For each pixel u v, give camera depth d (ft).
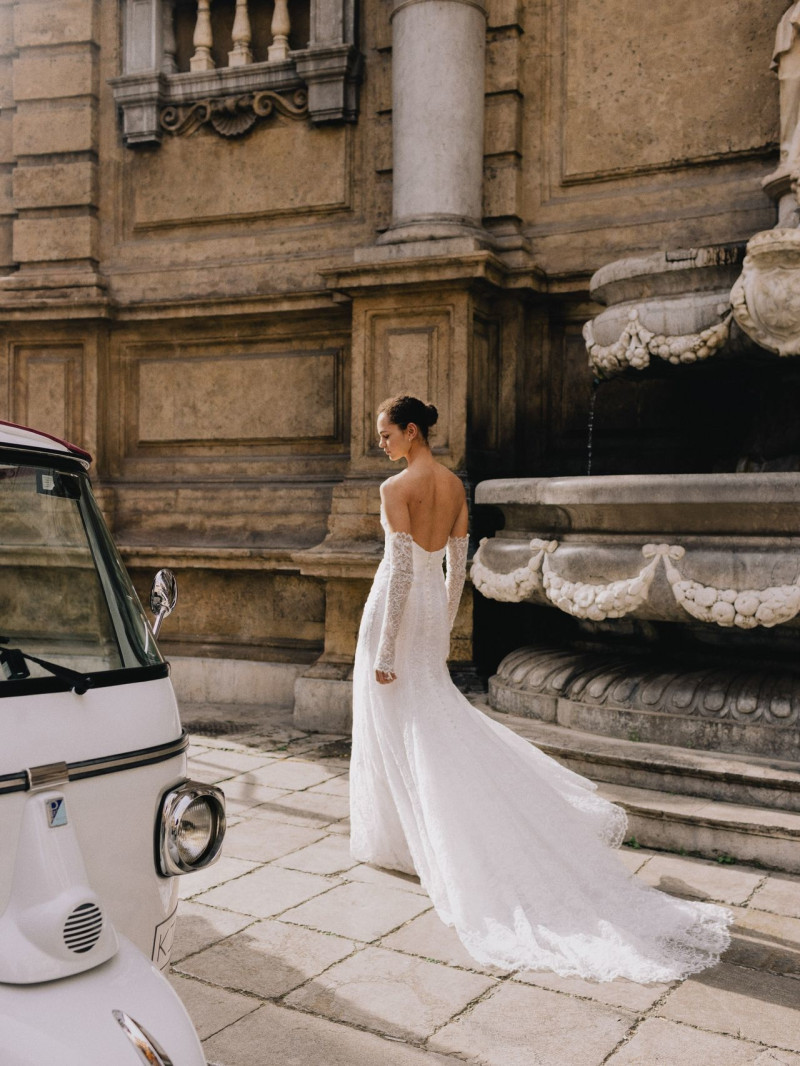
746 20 21.98
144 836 7.16
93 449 27.37
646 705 16.05
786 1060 9.12
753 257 16.44
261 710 24.32
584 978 10.68
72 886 6.28
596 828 12.89
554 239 23.62
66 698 6.88
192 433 26.99
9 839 6.21
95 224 27.76
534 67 23.91
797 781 13.99
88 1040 5.78
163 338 27.17
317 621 24.70
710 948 11.14
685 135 22.59
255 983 10.62
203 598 25.77
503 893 11.74
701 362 18.43
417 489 13.38
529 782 12.64
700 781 14.74
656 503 15.03
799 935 11.66
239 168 26.55
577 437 23.68
